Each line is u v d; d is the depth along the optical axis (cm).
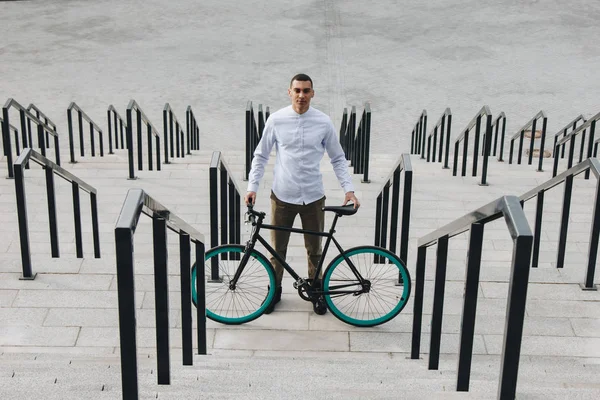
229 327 494
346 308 517
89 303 512
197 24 2152
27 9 2292
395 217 594
